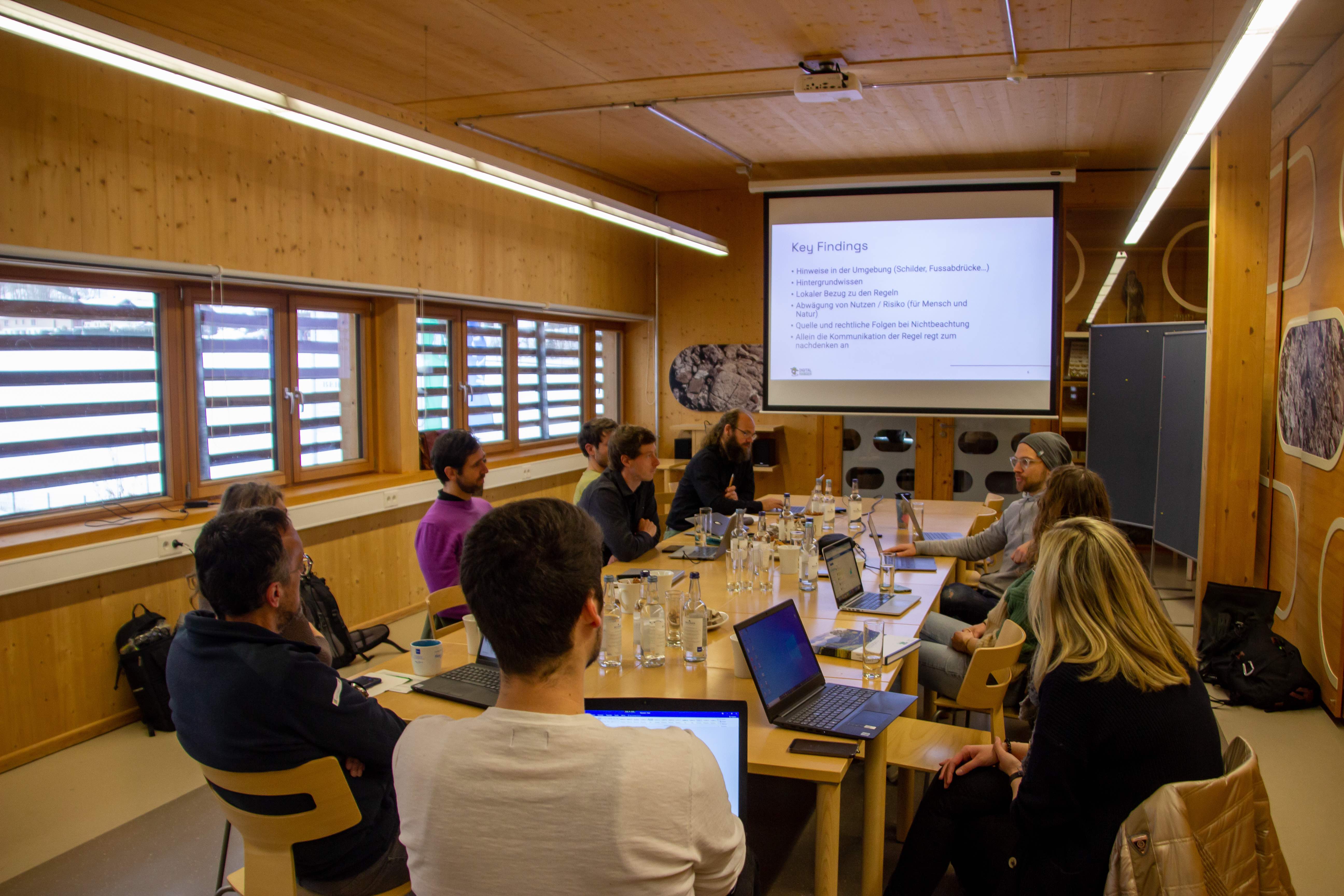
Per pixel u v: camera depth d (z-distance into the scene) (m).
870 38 4.41
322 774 1.78
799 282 7.30
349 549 5.12
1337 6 3.76
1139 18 4.14
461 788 0.97
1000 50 4.59
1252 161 4.46
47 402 3.74
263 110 2.91
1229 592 4.43
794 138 6.42
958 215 6.95
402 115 5.57
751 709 2.18
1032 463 3.93
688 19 4.15
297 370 4.95
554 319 7.30
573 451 7.34
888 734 2.50
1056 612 1.84
